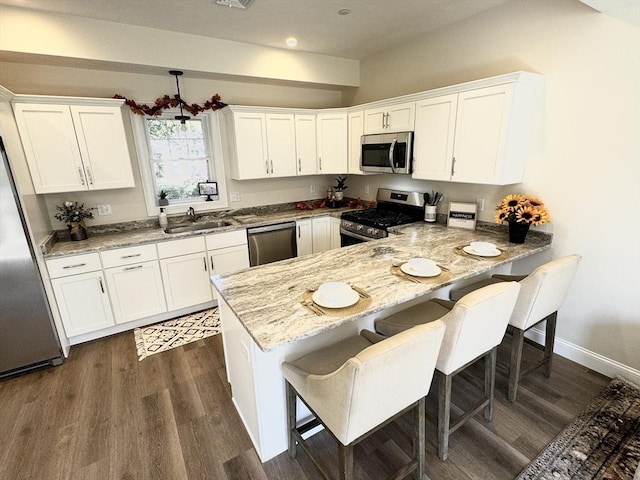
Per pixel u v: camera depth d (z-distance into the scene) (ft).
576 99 7.37
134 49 9.35
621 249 7.17
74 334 9.37
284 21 9.24
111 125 9.71
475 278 8.30
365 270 6.73
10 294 7.82
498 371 7.98
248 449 6.04
